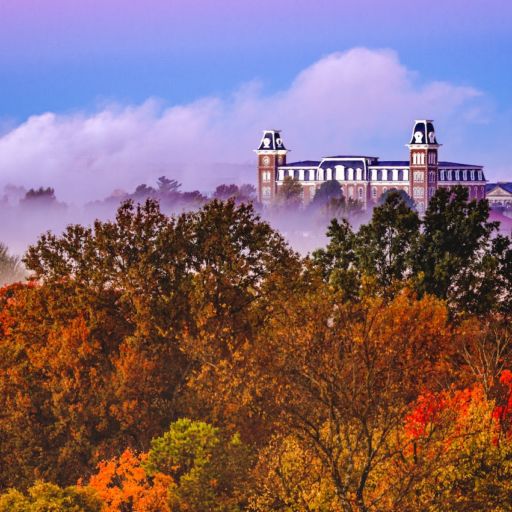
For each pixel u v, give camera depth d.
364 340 109.69
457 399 115.75
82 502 125.12
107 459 161.25
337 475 99.75
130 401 169.38
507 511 100.19
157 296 194.75
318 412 107.12
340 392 104.44
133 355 172.12
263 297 198.00
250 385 142.88
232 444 135.12
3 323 198.50
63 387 170.75
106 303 193.50
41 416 171.62
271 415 129.50
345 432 102.81
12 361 182.12
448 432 105.00
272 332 153.00
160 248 199.00
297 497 105.00
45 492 124.75
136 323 188.75
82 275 195.38
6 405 169.75
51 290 194.88
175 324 190.75
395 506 99.12
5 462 164.12
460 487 101.94
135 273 192.12
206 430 136.25
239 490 122.94
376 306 143.00
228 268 199.25
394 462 105.00
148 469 136.25
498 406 119.06
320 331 115.00
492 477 101.56
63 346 178.38
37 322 195.00
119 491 133.38
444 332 169.62
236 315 195.62
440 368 158.00
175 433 136.00
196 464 133.00
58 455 165.25
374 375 111.88
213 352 170.88
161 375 177.12
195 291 192.00
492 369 148.88
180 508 130.62
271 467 107.88
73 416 166.00
